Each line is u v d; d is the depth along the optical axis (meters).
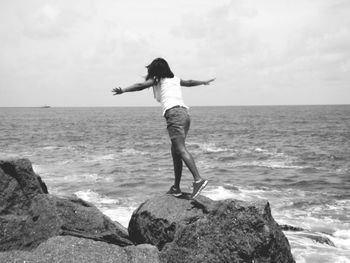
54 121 98.38
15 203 7.44
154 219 5.88
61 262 4.43
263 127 69.19
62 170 25.06
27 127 72.06
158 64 5.65
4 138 48.00
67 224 6.47
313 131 58.47
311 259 9.91
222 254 4.81
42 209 6.66
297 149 36.78
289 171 24.80
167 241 5.70
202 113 169.75
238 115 138.38
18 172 7.58
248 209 4.95
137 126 76.56
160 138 49.47
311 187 20.03
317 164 27.81
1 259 4.39
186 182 21.11
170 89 5.65
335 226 13.13
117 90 5.40
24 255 4.47
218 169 25.52
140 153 34.34
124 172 24.39
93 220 6.72
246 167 26.39
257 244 4.77
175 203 6.05
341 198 17.55
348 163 28.22
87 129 66.94
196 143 42.56
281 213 14.85
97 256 4.58
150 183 20.89
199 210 5.82
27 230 6.57
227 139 47.19
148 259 4.63
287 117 114.12
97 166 26.86
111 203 16.31
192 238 4.98
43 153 33.88
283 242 5.10
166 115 5.65
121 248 4.77
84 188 19.56
